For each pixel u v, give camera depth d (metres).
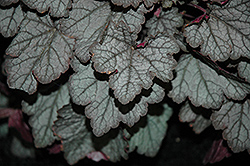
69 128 0.59
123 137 0.57
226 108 0.56
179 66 0.56
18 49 0.53
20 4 0.54
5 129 0.70
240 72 0.55
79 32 0.53
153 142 0.62
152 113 0.60
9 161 0.69
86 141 0.60
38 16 0.54
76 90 0.53
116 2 0.51
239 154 0.65
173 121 0.67
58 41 0.53
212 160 0.60
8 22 0.53
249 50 0.53
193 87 0.56
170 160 0.67
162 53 0.52
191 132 0.67
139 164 0.67
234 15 0.54
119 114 0.53
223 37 0.53
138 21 0.53
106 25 0.53
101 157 0.61
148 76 0.51
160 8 0.56
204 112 0.59
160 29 0.55
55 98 0.59
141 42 0.55
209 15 0.54
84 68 0.54
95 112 0.53
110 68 0.51
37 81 0.53
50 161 0.69
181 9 0.57
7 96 0.64
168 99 0.60
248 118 0.56
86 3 0.54
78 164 0.67
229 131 0.56
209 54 0.53
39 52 0.53
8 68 0.53
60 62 0.53
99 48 0.52
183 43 0.55
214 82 0.55
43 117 0.59
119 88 0.51
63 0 0.53
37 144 0.59
